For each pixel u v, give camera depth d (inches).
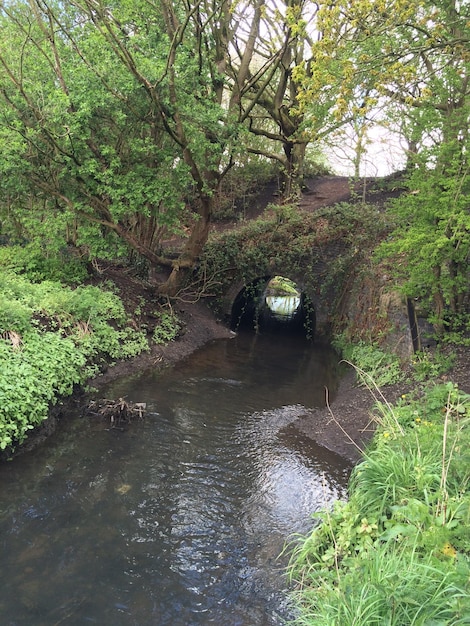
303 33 314.5
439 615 130.3
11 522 230.7
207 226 546.3
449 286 344.2
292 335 698.8
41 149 441.7
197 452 315.0
